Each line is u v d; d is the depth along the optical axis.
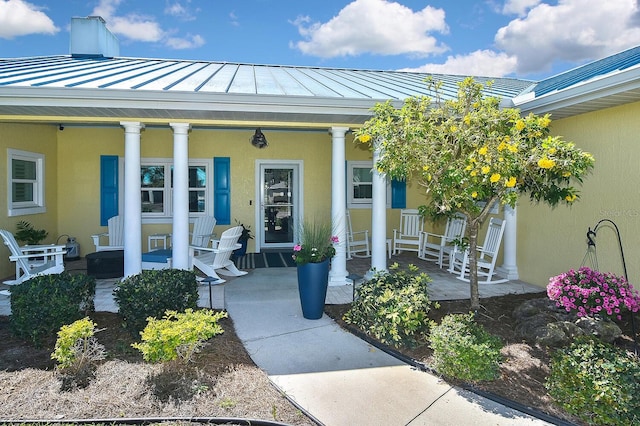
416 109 3.85
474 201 3.94
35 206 7.54
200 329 3.23
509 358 3.62
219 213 8.98
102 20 9.49
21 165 7.17
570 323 3.90
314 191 9.34
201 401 2.98
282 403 3.00
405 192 9.65
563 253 5.68
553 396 2.99
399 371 3.52
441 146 3.77
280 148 9.17
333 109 5.30
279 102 5.12
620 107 4.75
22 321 3.69
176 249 5.85
